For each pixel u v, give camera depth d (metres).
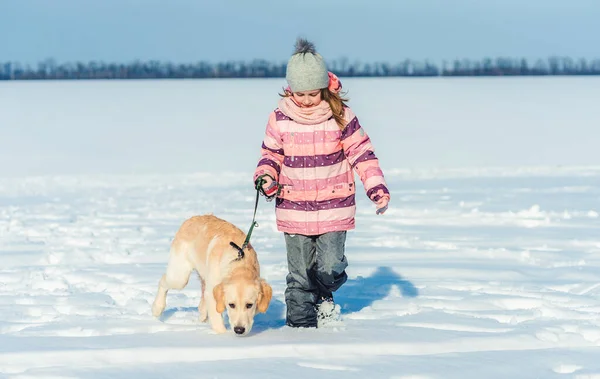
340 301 6.02
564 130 26.23
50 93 54.22
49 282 6.65
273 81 85.94
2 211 11.56
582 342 4.68
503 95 47.25
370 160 5.04
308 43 4.97
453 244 8.56
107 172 17.22
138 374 3.96
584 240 8.78
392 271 7.20
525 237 9.06
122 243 8.90
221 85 70.19
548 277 6.88
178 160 19.48
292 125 4.99
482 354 4.39
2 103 42.38
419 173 16.39
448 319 5.21
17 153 20.88
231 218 10.69
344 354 4.39
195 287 6.70
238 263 4.92
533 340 4.67
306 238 5.07
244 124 29.41
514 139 23.80
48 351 4.31
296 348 4.43
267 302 4.82
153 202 12.44
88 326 5.05
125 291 6.39
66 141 23.98
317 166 4.97
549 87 58.16
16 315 5.46
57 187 14.52
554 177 15.38
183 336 4.76
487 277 6.92
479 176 15.76
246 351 4.37
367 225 10.11
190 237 5.39
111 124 29.78
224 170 17.52
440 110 35.38
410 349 4.48
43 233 9.57
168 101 44.06
